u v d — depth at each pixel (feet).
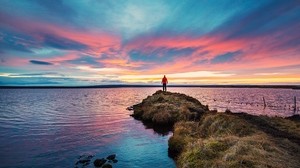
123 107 216.13
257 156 35.06
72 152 64.80
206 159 39.37
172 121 102.37
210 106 229.04
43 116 153.38
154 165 52.13
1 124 119.65
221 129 58.44
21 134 91.81
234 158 35.01
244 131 52.75
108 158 57.06
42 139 82.02
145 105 156.87
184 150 51.60
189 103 126.52
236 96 458.09
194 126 74.79
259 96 467.52
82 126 109.09
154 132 88.48
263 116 77.36
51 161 57.47
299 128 60.70
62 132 94.58
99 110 189.06
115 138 80.69
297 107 225.15
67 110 193.47
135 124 108.37
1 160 58.70
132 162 54.54
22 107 229.86
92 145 71.92
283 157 35.65
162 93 173.88
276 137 48.83
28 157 60.95
